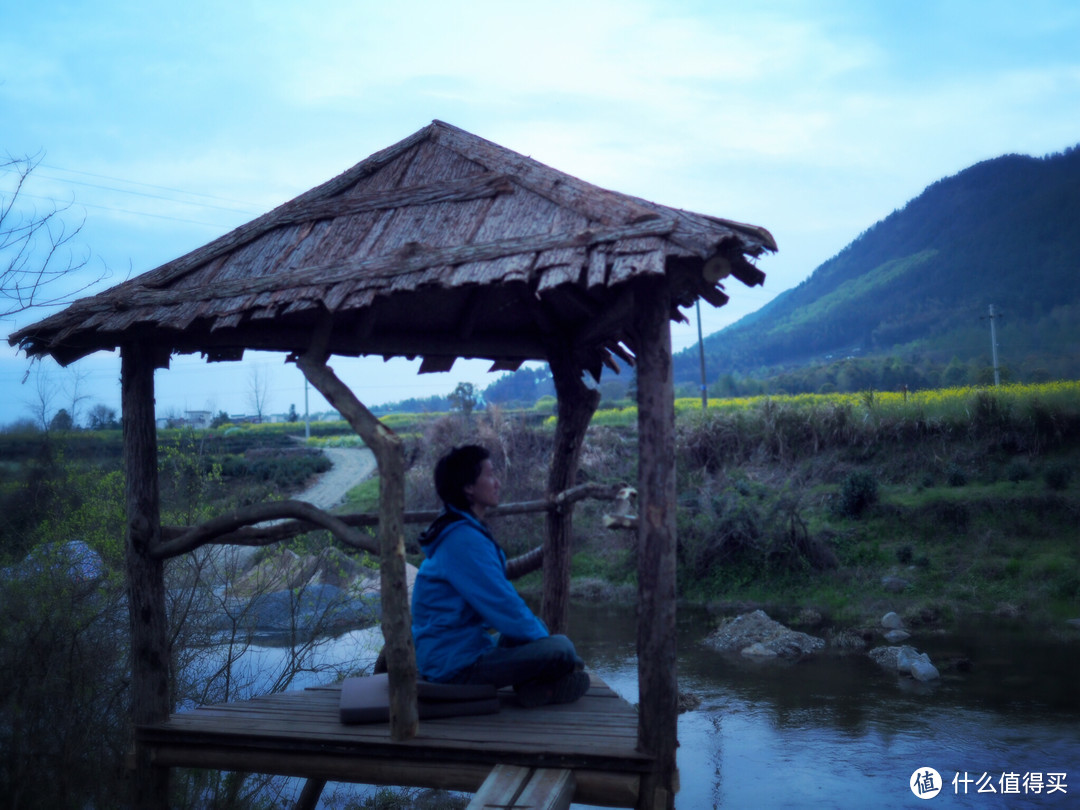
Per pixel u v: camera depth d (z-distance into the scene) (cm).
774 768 863
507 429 2425
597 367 482
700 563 1878
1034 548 1777
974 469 2147
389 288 301
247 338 386
